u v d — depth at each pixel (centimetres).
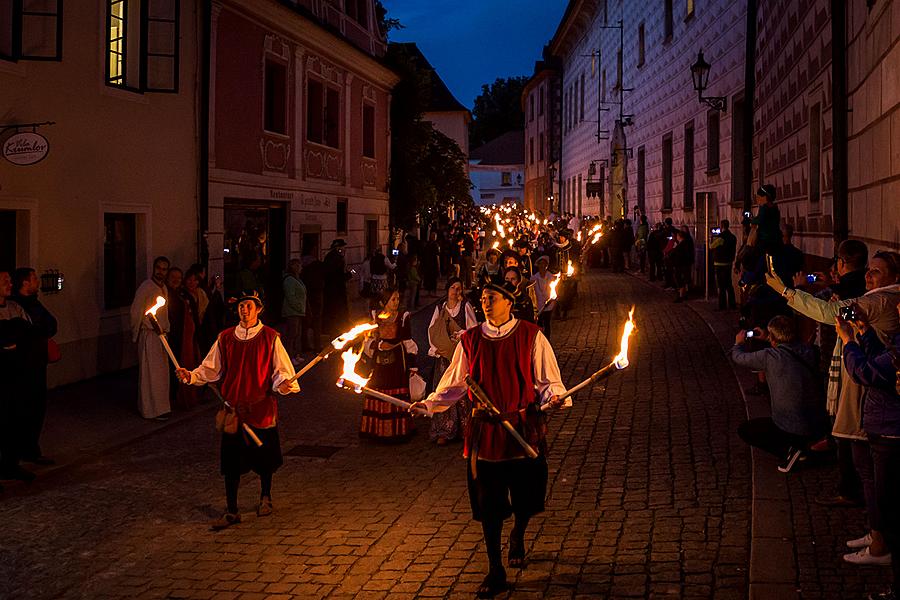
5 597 589
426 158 3278
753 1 1894
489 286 582
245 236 1892
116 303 1435
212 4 1677
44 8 1238
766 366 781
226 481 724
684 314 1945
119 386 1300
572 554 616
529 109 7012
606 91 4003
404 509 748
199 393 1197
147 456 947
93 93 1348
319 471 883
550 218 4547
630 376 1253
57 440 998
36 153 1112
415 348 984
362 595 570
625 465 828
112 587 602
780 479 749
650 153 3097
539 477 586
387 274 2130
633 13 3378
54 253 1270
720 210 2223
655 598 537
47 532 712
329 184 2333
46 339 891
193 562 644
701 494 730
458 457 916
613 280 2908
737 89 2041
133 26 1456
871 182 941
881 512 512
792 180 1538
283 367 725
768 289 1185
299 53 2103
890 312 540
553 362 579
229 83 1766
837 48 1115
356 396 1254
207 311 1235
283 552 657
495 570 556
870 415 516
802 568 563
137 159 1464
